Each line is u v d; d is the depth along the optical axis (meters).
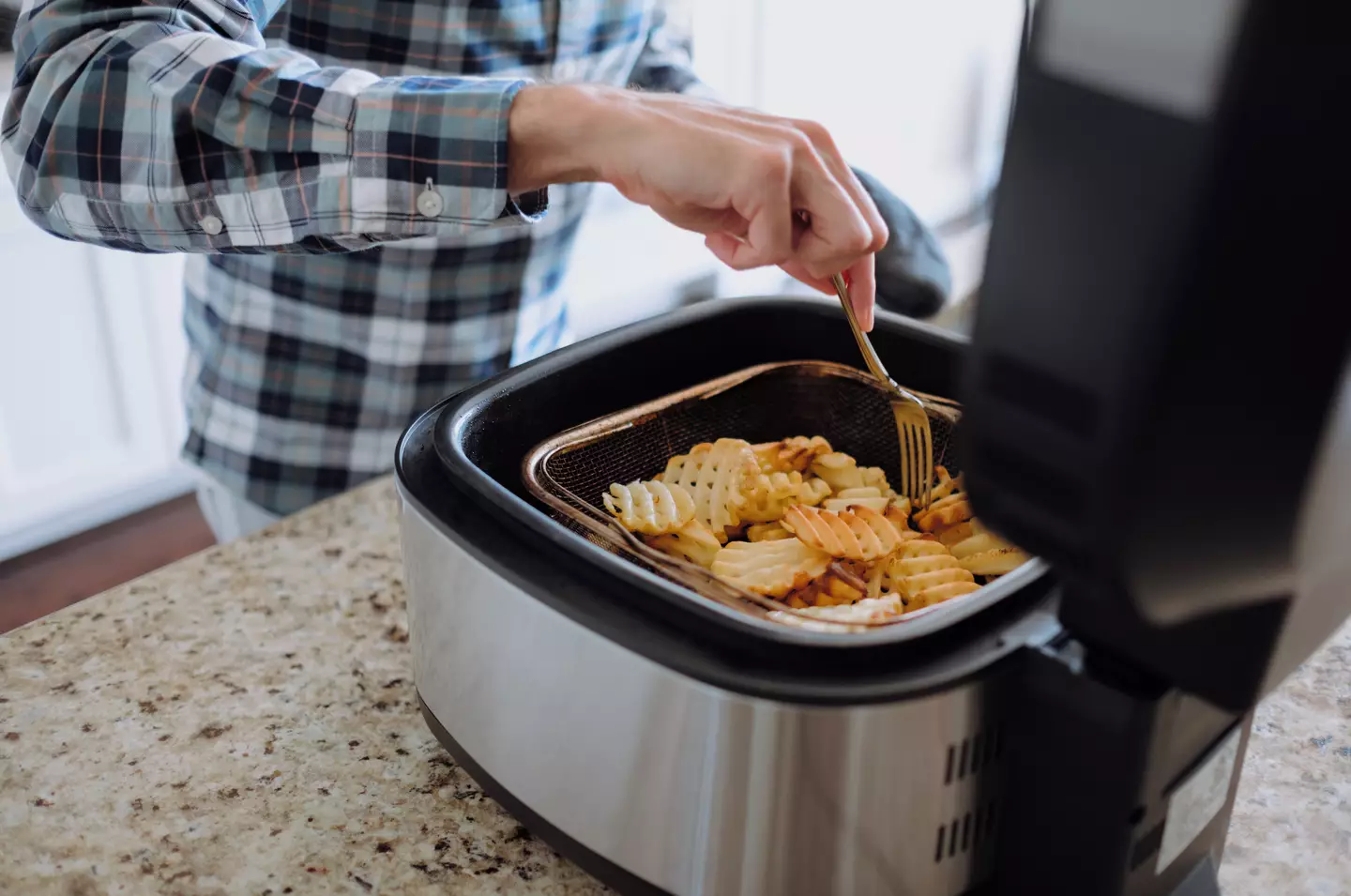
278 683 0.78
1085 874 0.55
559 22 1.06
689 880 0.58
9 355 2.03
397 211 0.70
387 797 0.70
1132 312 0.41
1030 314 0.44
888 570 0.72
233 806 0.69
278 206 0.72
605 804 0.60
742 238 0.67
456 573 0.63
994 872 0.60
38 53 0.74
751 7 2.62
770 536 0.78
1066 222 0.42
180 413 2.30
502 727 0.65
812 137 0.65
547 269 1.18
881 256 1.00
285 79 0.70
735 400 0.87
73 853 0.65
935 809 0.55
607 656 0.56
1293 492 0.44
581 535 0.69
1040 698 0.54
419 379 1.15
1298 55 0.36
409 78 0.71
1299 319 0.40
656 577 0.58
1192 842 0.59
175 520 2.36
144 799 0.69
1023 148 0.42
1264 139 0.37
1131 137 0.39
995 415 0.46
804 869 0.56
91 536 2.30
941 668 0.53
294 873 0.65
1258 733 0.74
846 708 0.51
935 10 3.02
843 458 0.83
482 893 0.64
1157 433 0.41
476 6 1.01
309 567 0.90
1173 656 0.49
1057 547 0.46
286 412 1.15
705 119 0.64
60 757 0.71
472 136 0.67
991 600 0.56
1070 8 0.40
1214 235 0.38
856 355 0.88
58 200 0.75
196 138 0.71
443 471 0.68
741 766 0.54
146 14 0.74
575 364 0.79
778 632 0.54
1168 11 0.38
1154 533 0.43
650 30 1.21
